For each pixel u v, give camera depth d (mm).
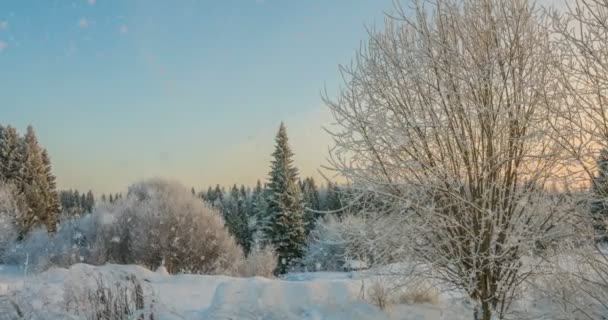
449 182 5039
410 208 5285
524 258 5078
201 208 21922
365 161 5453
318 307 6004
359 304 6039
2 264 22219
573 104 4766
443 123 5082
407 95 5270
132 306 5988
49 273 8891
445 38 5250
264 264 18781
